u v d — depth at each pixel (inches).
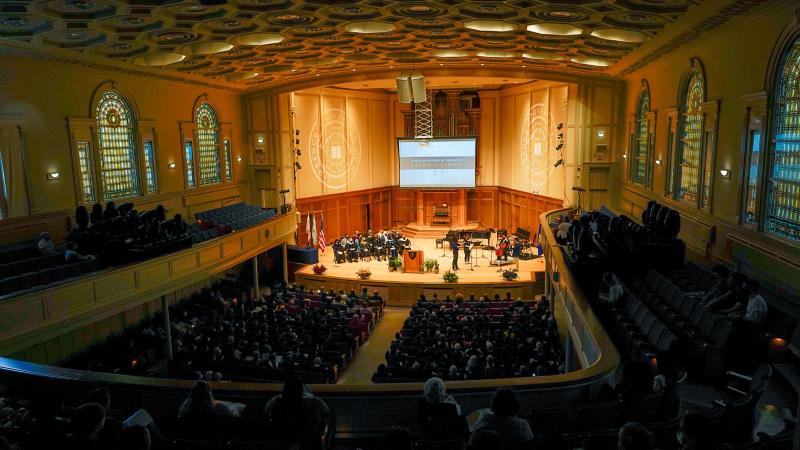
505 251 1139.9
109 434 151.1
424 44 832.3
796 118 427.8
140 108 849.5
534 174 1321.4
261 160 1171.9
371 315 898.1
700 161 617.0
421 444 188.7
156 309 847.1
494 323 722.2
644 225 614.2
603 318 482.6
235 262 858.1
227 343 663.1
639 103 927.0
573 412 234.7
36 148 675.4
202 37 689.6
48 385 255.8
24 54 645.9
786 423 232.2
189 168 987.3
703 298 430.3
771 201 464.8
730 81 535.8
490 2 567.2
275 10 585.3
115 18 561.0
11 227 639.8
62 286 539.5
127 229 656.4
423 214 1470.2
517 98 1374.3
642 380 228.2
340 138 1376.7
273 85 1139.3
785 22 427.8
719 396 321.7
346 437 250.5
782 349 334.6
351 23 701.3
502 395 189.6
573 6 561.9
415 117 1444.4
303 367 609.0
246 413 241.4
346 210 1422.2
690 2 499.5
